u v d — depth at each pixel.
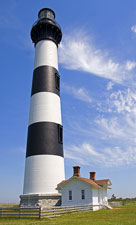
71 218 17.72
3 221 16.89
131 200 51.50
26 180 27.09
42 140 27.61
